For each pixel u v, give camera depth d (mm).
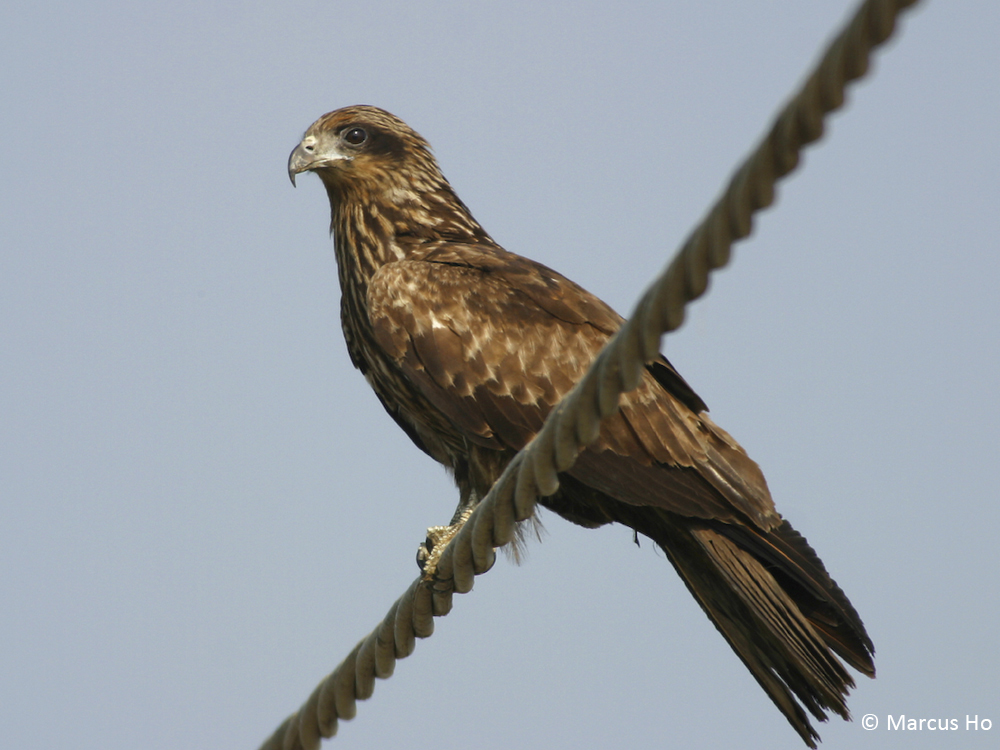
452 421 12664
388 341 12820
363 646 10180
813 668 11523
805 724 11867
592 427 7719
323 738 10477
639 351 6996
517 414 12562
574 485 12805
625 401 12078
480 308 12781
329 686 10367
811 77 5543
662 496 12039
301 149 13852
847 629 11625
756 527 11938
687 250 6449
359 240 13906
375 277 13164
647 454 12062
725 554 12031
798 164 5840
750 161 5945
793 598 12008
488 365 12609
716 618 12336
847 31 5352
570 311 12844
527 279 12984
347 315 13930
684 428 12188
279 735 10625
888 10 5227
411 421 13891
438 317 12766
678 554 12555
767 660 12016
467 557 9234
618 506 12727
